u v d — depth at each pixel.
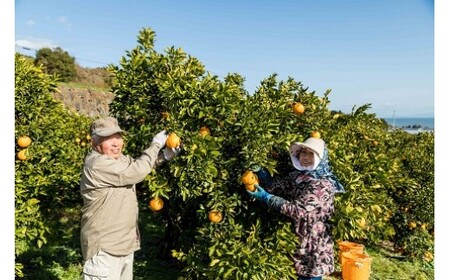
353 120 4.32
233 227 3.33
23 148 3.58
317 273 3.22
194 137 3.19
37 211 3.65
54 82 3.83
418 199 5.87
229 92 3.37
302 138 3.39
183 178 3.21
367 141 5.88
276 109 3.47
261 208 3.59
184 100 3.37
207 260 3.41
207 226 3.47
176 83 3.44
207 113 3.38
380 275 5.04
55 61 20.58
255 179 3.25
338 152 3.88
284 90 3.79
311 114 3.87
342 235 3.58
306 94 3.88
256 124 3.24
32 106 3.61
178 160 3.25
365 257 4.13
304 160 3.28
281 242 3.19
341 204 3.66
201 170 3.20
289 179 3.40
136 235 3.14
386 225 5.53
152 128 3.61
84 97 16.34
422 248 5.73
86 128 6.79
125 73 3.76
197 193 3.30
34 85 3.60
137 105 3.67
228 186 3.50
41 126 3.74
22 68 3.58
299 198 3.18
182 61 3.79
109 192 2.88
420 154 6.62
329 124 4.19
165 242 4.62
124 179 2.85
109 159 2.88
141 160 2.93
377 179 4.48
